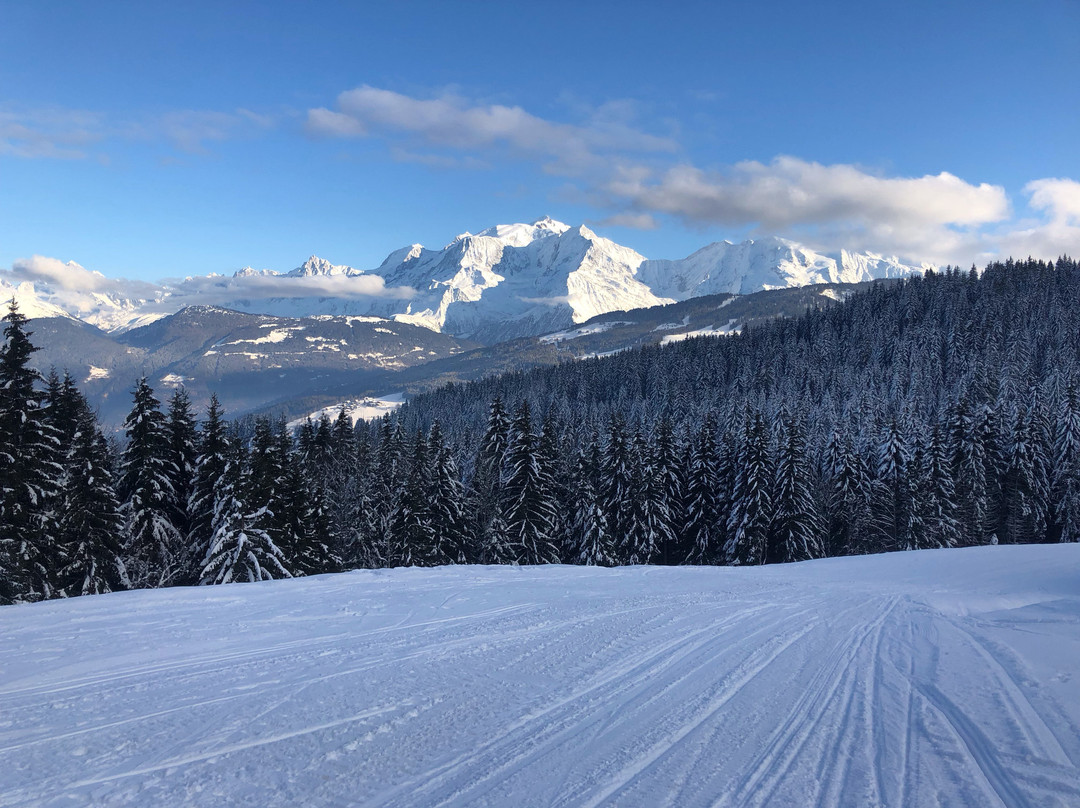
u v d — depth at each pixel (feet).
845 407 231.30
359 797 18.28
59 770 19.63
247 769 19.92
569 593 51.85
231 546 85.66
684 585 59.06
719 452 164.35
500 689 27.73
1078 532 179.63
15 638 34.96
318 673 29.48
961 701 26.55
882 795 18.49
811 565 95.96
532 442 135.13
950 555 98.27
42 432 84.33
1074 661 31.60
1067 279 442.50
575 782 19.29
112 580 92.73
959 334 355.56
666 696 27.20
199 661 31.12
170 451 104.63
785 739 22.74
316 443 151.64
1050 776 19.48
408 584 54.49
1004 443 187.01
